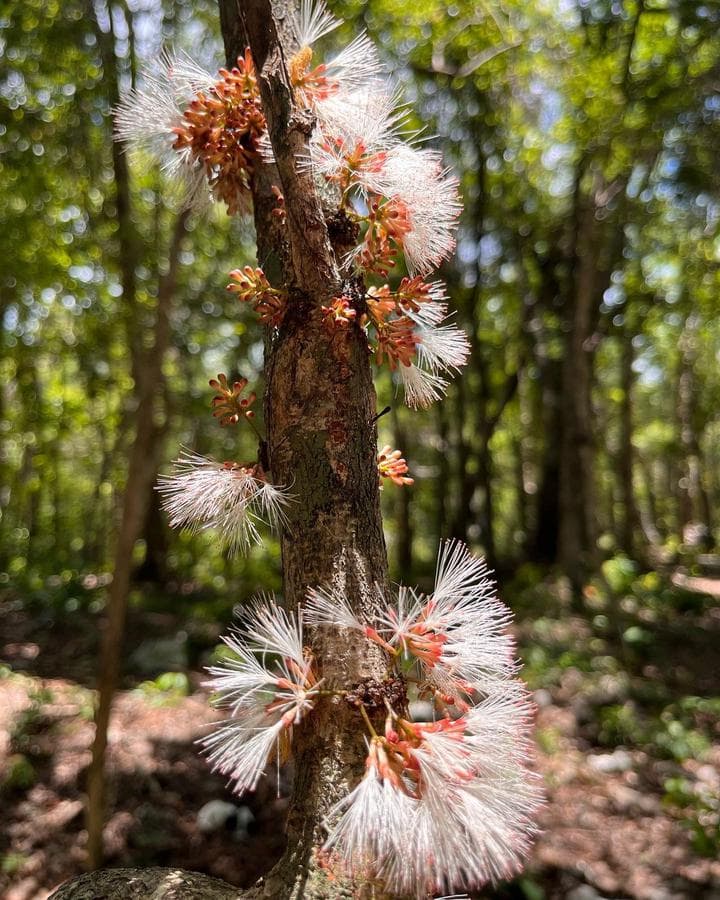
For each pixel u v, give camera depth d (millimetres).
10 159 6793
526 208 11680
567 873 3975
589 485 10219
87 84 6492
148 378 3020
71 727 5086
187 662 6578
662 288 12781
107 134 6676
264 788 4422
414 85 9562
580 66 8844
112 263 8383
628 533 15305
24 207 8312
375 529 973
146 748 4820
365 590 925
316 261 997
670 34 8758
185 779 4539
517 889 3684
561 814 4574
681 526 21734
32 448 14125
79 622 7566
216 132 1155
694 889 3949
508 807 867
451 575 953
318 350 986
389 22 8211
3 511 13773
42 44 6270
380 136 1115
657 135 8719
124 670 6344
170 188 1417
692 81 8125
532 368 13250
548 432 12211
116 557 2928
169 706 5512
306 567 938
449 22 8438
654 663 7859
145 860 3912
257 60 997
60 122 6863
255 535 1116
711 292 12047
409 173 1077
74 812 4176
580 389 10391
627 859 4188
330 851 817
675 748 5621
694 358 18844
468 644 925
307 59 1105
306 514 952
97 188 7906
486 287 12094
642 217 10594
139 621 7730
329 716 870
